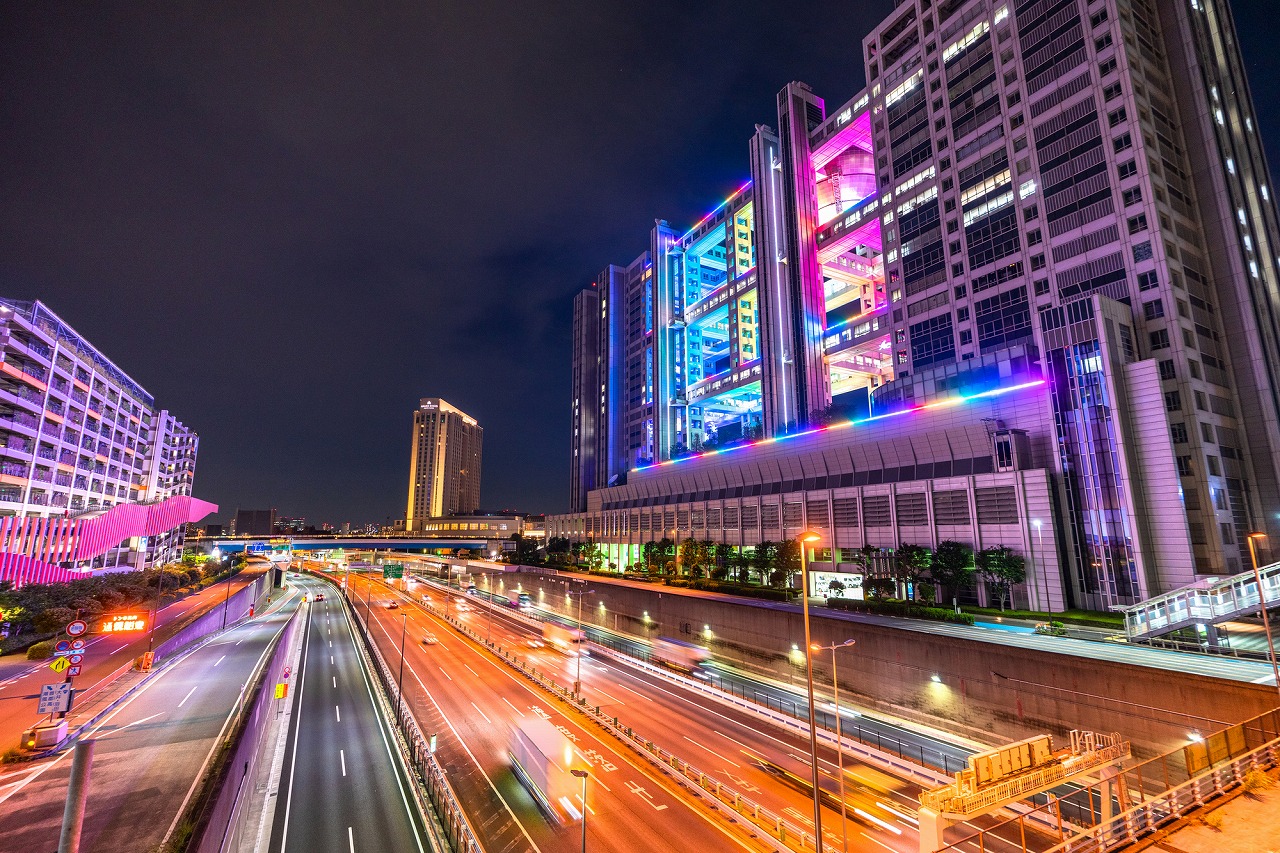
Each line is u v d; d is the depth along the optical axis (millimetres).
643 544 125188
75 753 12852
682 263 165750
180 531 144625
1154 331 60812
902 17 95125
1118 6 68062
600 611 94688
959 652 42500
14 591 61250
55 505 87812
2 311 76500
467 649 73375
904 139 92938
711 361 174125
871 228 101812
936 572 60969
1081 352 59000
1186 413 57812
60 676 47406
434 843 27094
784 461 92938
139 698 42062
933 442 72062
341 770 36750
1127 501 53875
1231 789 17578
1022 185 74688
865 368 118938
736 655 64688
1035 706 37750
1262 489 61125
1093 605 55094
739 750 38688
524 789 33500
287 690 54000
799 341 112750
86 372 97125
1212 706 30297
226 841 24312
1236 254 65312
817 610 65438
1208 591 37812
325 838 28359
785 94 122062
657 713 46656
